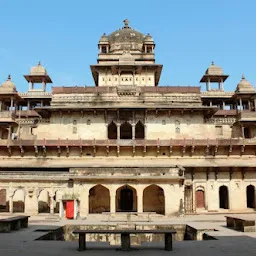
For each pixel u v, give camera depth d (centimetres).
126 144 4569
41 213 3941
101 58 5756
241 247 1625
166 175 3819
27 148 4691
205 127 4828
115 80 5469
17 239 1923
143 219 3309
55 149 4694
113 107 4647
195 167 4478
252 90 5141
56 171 4175
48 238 2195
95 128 4794
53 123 4834
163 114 4831
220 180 4547
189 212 4347
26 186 3909
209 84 6088
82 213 3734
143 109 4722
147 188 4269
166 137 4766
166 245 1595
